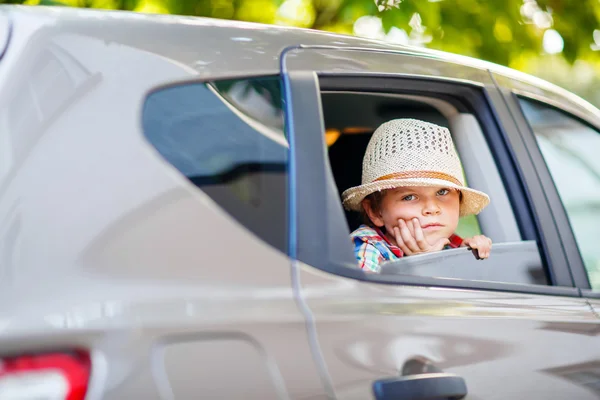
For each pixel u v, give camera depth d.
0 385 1.49
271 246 1.90
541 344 2.25
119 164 1.78
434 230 2.85
